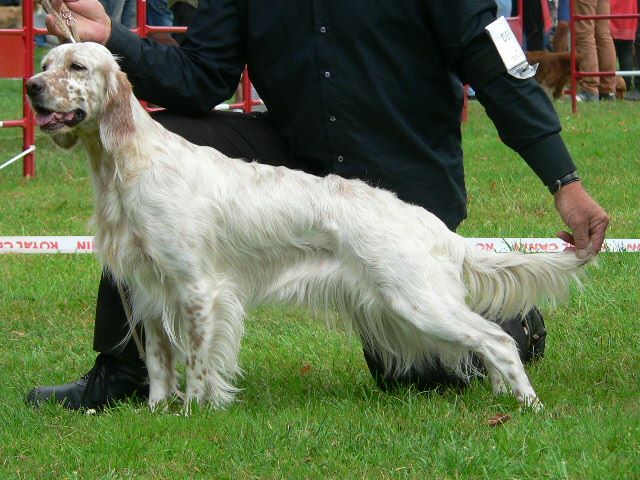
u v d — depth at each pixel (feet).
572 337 24.35
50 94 18.45
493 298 20.17
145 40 20.93
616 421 17.66
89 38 20.06
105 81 18.78
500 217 38.29
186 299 18.99
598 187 43.24
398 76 20.22
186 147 19.20
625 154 50.42
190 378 19.40
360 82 20.20
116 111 18.67
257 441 17.12
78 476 16.11
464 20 19.44
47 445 17.43
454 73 20.76
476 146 54.85
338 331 23.11
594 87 74.38
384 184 20.70
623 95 78.69
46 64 19.06
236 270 19.62
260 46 20.76
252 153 21.45
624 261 30.63
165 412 19.33
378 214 19.29
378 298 19.29
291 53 20.47
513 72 19.39
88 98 18.72
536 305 22.68
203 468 16.35
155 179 18.58
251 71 21.35
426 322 19.02
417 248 19.15
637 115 64.39
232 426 18.06
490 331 19.43
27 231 37.01
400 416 18.69
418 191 20.77
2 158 52.47
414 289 18.99
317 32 20.12
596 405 19.07
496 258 19.95
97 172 19.24
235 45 21.43
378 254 19.03
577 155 50.75
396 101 20.35
